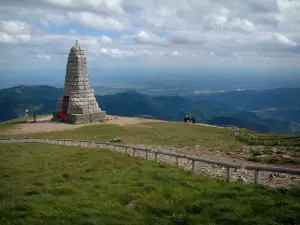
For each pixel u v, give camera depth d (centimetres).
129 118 7894
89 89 7175
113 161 2580
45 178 1991
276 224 1143
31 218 1241
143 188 1664
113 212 1316
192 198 1455
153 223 1213
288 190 1511
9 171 2289
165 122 7075
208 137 4978
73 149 3622
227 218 1202
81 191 1656
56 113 7138
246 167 1780
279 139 4069
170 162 2666
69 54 7019
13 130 5806
